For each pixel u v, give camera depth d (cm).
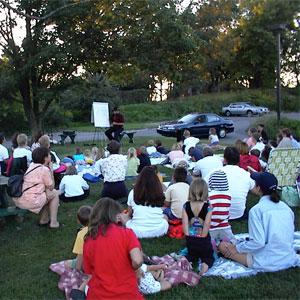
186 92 5566
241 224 675
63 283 477
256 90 5484
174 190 636
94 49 2158
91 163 1238
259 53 5541
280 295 438
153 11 2059
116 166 768
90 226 347
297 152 828
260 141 1231
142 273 436
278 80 2011
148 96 5056
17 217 720
